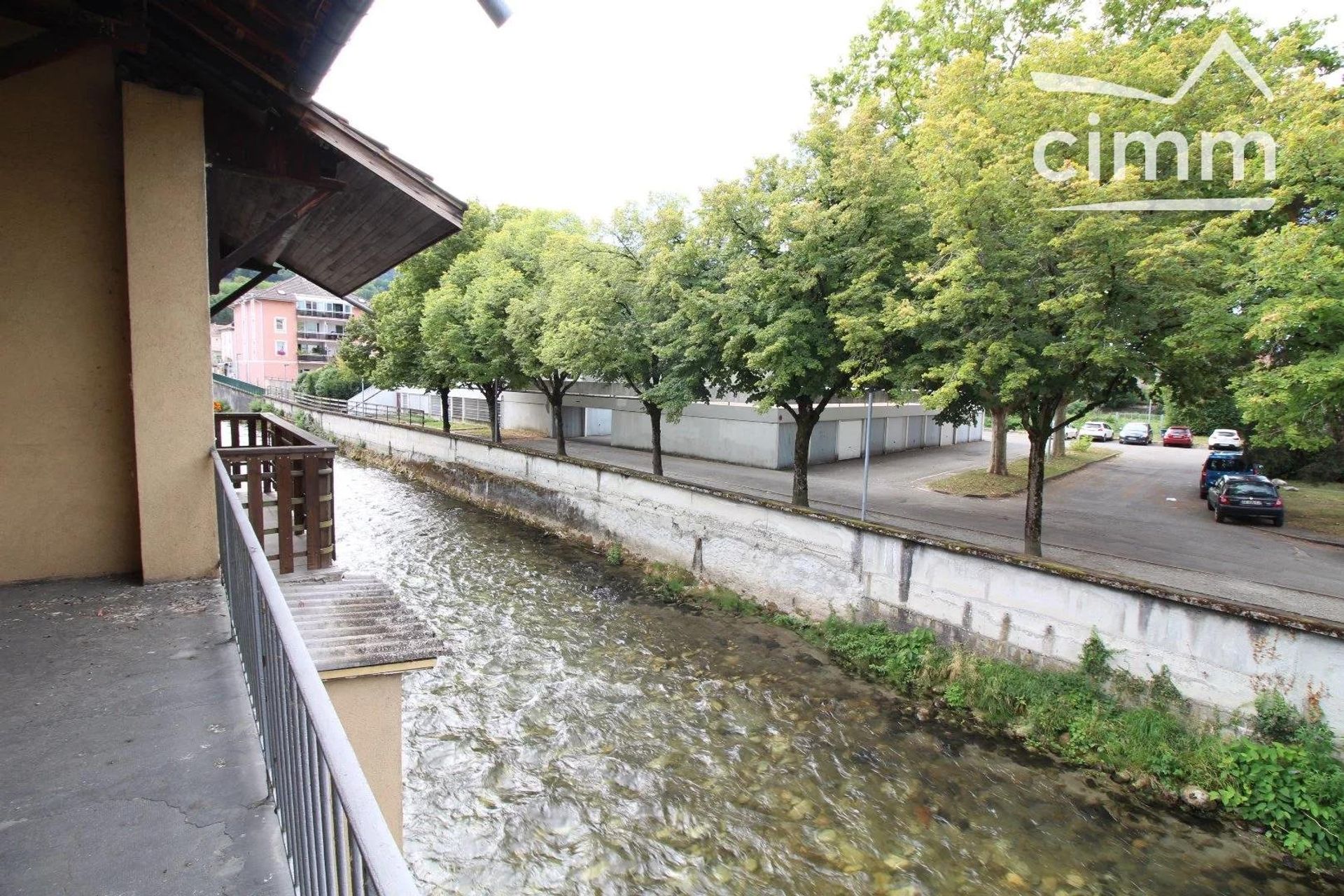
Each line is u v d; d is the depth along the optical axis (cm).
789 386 1428
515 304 2267
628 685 1109
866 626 1240
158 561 482
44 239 462
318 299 6512
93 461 489
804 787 849
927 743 947
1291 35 1323
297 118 514
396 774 457
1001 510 1841
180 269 477
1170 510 1944
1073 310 977
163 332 474
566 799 821
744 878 703
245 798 258
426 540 1995
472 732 963
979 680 1036
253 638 297
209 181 544
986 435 4331
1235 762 816
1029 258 1012
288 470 575
